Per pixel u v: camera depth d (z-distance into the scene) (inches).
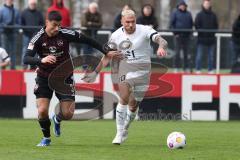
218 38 2223.2
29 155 1320.1
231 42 2220.7
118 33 1498.5
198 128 1957.4
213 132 1843.0
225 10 4328.3
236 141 1628.9
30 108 2192.4
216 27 2369.6
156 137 1691.7
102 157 1302.9
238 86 2219.5
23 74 2185.0
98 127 1946.4
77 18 5231.3
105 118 2192.4
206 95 2217.0
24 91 2188.7
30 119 2175.2
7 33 2186.3
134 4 4670.3
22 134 1715.1
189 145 1526.8
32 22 2309.3
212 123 2134.6
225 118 2228.1
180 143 1437.0
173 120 2208.4
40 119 1441.9
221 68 2228.1
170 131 1851.6
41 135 1695.4
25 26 2191.2
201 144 1553.9
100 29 2197.3
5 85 2185.0
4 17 2345.0
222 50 2225.6
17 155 1320.1
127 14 1471.5
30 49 1392.7
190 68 2219.5
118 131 1509.6
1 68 2188.7
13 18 2352.4
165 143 1561.3
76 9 5260.8
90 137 1676.9
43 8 5364.2
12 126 1927.9
